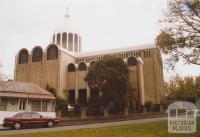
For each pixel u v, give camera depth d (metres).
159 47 24.42
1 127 26.86
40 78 55.78
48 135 16.06
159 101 53.44
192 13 23.61
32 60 57.91
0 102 32.59
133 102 46.50
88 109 40.62
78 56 63.12
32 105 35.53
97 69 41.25
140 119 31.19
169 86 54.44
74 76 56.56
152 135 15.38
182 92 48.06
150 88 55.25
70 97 56.25
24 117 25.16
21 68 58.22
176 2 24.30
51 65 55.62
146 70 56.69
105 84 40.34
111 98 40.44
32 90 36.47
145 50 58.06
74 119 37.16
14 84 36.12
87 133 16.47
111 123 27.08
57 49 56.34
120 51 60.62
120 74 40.75
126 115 39.91
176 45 23.66
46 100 37.03
